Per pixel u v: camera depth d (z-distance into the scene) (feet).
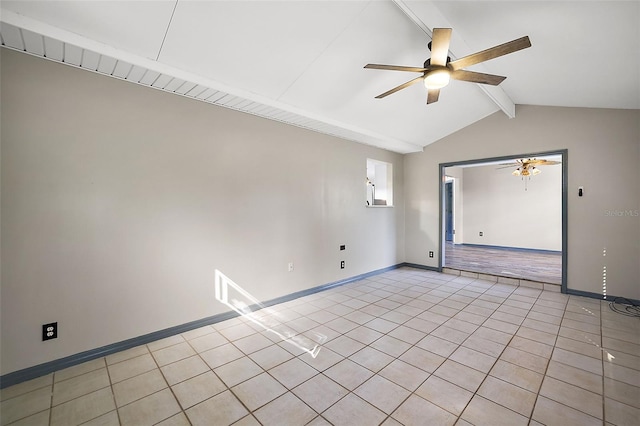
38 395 6.52
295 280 12.99
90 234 7.89
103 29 6.66
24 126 6.98
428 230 18.52
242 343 8.87
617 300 12.31
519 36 8.19
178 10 6.48
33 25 6.13
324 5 7.02
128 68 7.73
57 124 7.40
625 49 7.67
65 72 7.51
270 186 11.97
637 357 7.89
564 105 13.25
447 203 31.30
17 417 5.85
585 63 8.87
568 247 13.43
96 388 6.76
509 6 7.05
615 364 7.56
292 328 9.93
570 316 10.80
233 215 10.82
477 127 16.12
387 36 8.39
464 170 28.99
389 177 18.72
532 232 24.91
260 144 11.62
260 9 6.83
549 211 24.13
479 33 8.38
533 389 6.59
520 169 21.71
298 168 13.02
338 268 15.06
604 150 12.54
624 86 9.88
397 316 10.94
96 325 8.01
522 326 9.95
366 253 16.75
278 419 5.77
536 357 7.95
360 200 16.28
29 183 7.06
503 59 9.66
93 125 7.91
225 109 10.58
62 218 7.48
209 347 8.64
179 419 5.80
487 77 7.88
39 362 7.22
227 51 7.94
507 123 15.06
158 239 9.06
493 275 15.98
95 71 7.88
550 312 11.23
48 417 5.87
